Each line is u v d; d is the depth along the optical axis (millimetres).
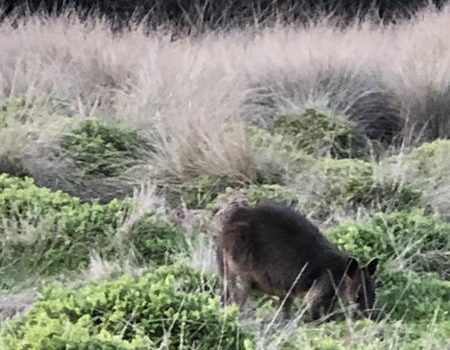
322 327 11797
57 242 14484
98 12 30125
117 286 10859
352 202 16281
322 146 19422
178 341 10367
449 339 11398
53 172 17125
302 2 33469
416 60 22812
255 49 24781
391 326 11828
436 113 21703
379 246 14117
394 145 20922
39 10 31219
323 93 21969
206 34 29547
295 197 16391
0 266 14203
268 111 21078
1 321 11688
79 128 18141
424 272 14117
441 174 17297
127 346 9719
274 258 12602
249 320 12047
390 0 34750
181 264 12703
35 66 21969
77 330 9828
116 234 14516
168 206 16609
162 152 17734
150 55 22438
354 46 24422
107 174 17469
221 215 13055
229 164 17344
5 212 14969
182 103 19484
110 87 22594
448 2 31609
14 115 18469
